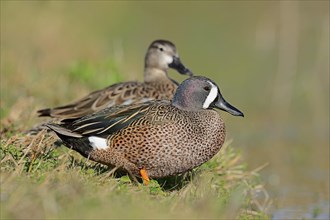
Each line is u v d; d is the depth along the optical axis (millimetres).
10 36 21547
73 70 16938
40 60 19594
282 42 23391
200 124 9812
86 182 8703
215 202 8789
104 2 27266
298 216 11828
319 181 13852
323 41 22453
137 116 9766
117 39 25188
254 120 18172
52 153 10164
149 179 9961
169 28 27375
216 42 25906
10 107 13508
